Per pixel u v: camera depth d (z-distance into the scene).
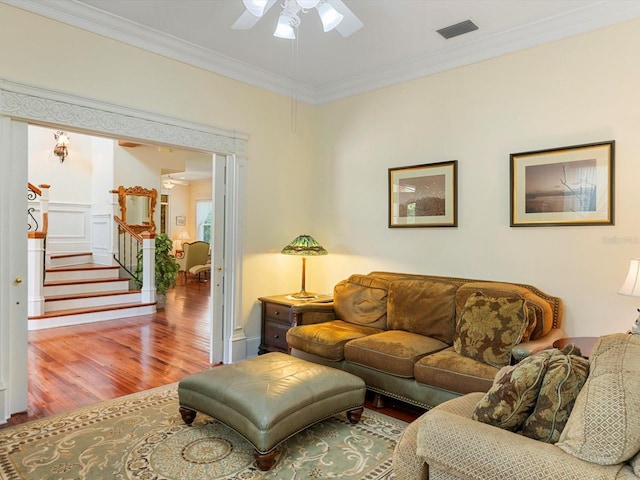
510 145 3.47
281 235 4.68
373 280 4.03
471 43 3.59
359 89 4.52
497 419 1.55
